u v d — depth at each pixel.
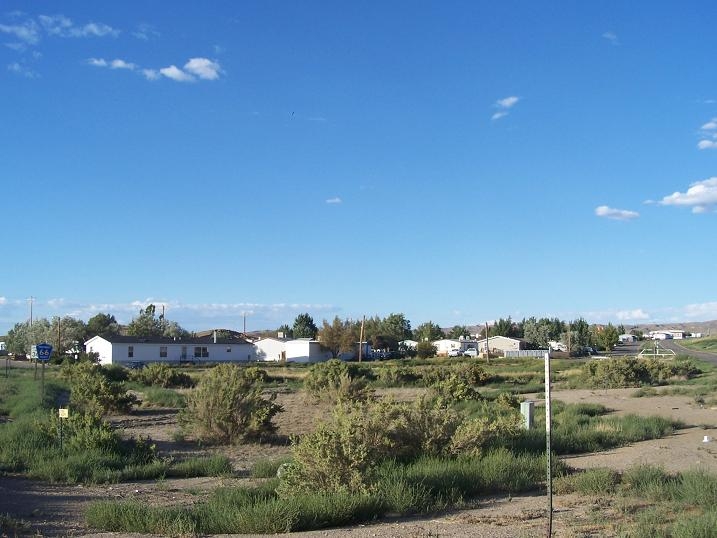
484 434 17.55
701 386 46.41
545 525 10.95
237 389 24.62
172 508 12.41
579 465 17.64
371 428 16.42
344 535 10.55
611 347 143.62
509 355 126.25
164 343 96.12
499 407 30.28
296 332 156.50
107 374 55.44
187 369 80.62
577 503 12.77
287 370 78.81
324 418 30.50
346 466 13.18
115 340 92.56
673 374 59.00
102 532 11.04
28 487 15.67
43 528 11.32
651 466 15.59
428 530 10.81
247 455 21.98
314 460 13.19
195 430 24.30
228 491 13.65
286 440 24.80
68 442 20.17
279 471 15.46
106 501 13.12
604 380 52.31
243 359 103.94
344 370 38.38
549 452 9.27
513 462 15.83
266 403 25.44
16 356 121.44
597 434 22.03
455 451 16.92
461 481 14.17
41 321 120.94
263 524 10.98
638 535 9.64
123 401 33.38
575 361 93.75
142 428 28.58
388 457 16.31
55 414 23.59
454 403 33.12
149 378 52.75
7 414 31.62
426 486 13.48
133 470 17.55
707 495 12.27
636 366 54.16
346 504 11.80
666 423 25.34
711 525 9.45
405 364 87.50
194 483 16.73
